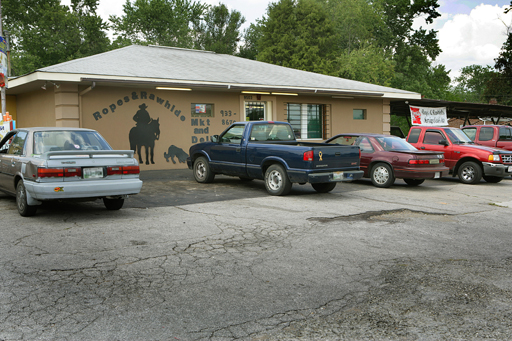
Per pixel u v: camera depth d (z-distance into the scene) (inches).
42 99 574.2
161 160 583.2
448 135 524.1
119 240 215.3
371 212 300.0
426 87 1982.0
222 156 422.0
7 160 291.0
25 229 236.5
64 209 299.6
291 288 154.9
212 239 220.7
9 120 479.8
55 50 1520.7
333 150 356.2
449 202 352.8
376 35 2063.2
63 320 126.3
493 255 200.8
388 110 816.9
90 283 156.4
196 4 2137.1
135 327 122.8
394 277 168.2
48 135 283.3
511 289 157.0
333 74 1694.1
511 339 119.3
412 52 2017.7
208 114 624.4
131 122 556.7
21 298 141.9
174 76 553.3
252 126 405.1
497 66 1804.9
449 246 215.6
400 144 455.5
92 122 527.8
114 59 608.4
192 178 491.2
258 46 1903.3
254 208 310.3
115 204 293.3
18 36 1574.8
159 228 243.0
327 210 305.1
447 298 147.9
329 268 177.6
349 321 129.3
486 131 597.6
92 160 259.1
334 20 2022.6
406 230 247.9
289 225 255.3
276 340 116.9
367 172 451.8
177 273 168.7
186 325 124.7
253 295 147.9
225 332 120.9
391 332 122.7
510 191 435.8
